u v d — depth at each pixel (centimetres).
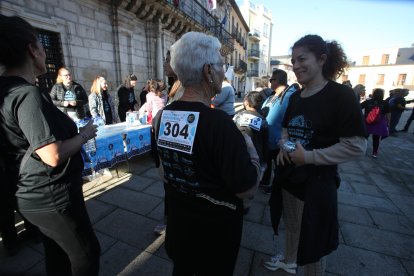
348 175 388
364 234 227
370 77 3728
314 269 133
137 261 188
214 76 90
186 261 100
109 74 653
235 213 94
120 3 636
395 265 187
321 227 119
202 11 1269
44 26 461
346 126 107
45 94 101
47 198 103
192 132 84
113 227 231
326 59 119
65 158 100
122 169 386
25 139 98
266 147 261
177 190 97
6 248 188
